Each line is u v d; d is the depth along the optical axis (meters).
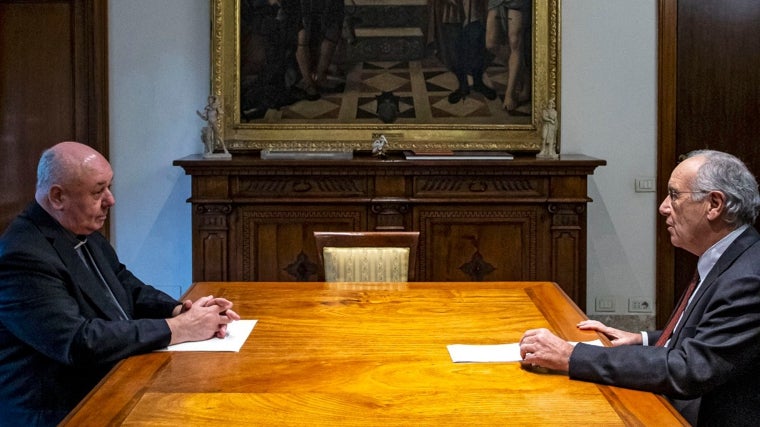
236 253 4.70
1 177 5.14
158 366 2.28
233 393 2.08
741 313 2.13
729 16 5.08
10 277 2.36
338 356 2.38
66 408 2.40
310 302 3.02
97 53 5.05
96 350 2.31
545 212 4.70
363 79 5.07
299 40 5.04
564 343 2.25
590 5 5.09
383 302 3.02
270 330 2.65
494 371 2.25
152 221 5.16
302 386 2.13
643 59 5.11
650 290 5.22
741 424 2.18
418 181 4.67
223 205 4.65
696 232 2.34
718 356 2.10
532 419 1.92
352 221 4.70
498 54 5.06
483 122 5.09
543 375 2.22
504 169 4.64
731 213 2.28
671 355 2.12
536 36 5.02
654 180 5.16
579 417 1.93
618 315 5.24
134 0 5.05
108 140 5.11
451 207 4.69
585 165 4.61
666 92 5.11
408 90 5.08
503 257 4.73
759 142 5.13
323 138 5.08
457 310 2.90
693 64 5.12
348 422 1.90
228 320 2.60
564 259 4.70
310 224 4.70
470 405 2.01
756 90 5.11
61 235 2.51
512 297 3.09
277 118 5.07
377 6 5.05
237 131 5.06
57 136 5.12
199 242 4.68
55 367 2.39
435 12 5.05
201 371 2.24
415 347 2.47
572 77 5.12
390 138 5.09
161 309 2.89
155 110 5.10
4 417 2.42
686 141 5.15
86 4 5.04
